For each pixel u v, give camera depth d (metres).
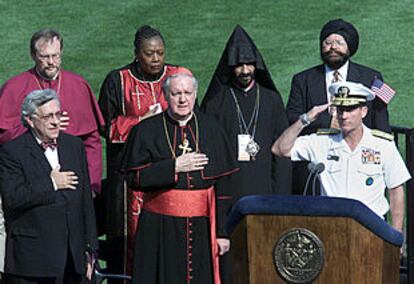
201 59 55.62
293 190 33.25
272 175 32.34
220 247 28.80
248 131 32.31
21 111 29.25
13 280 28.19
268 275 23.64
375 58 55.19
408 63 54.62
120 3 61.41
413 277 32.62
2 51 57.12
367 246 23.16
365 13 59.22
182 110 28.36
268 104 32.56
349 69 33.25
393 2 60.06
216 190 28.91
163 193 28.38
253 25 58.59
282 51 56.00
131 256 32.66
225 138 29.11
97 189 32.19
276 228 23.45
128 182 28.69
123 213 32.72
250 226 23.58
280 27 58.25
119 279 32.47
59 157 28.33
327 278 23.30
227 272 29.98
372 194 27.88
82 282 28.62
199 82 53.44
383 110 32.72
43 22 59.66
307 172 32.97
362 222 22.97
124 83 33.00
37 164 27.97
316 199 23.23
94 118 32.53
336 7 60.00
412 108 50.72
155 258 28.42
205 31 58.22
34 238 27.84
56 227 27.92
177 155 28.50
